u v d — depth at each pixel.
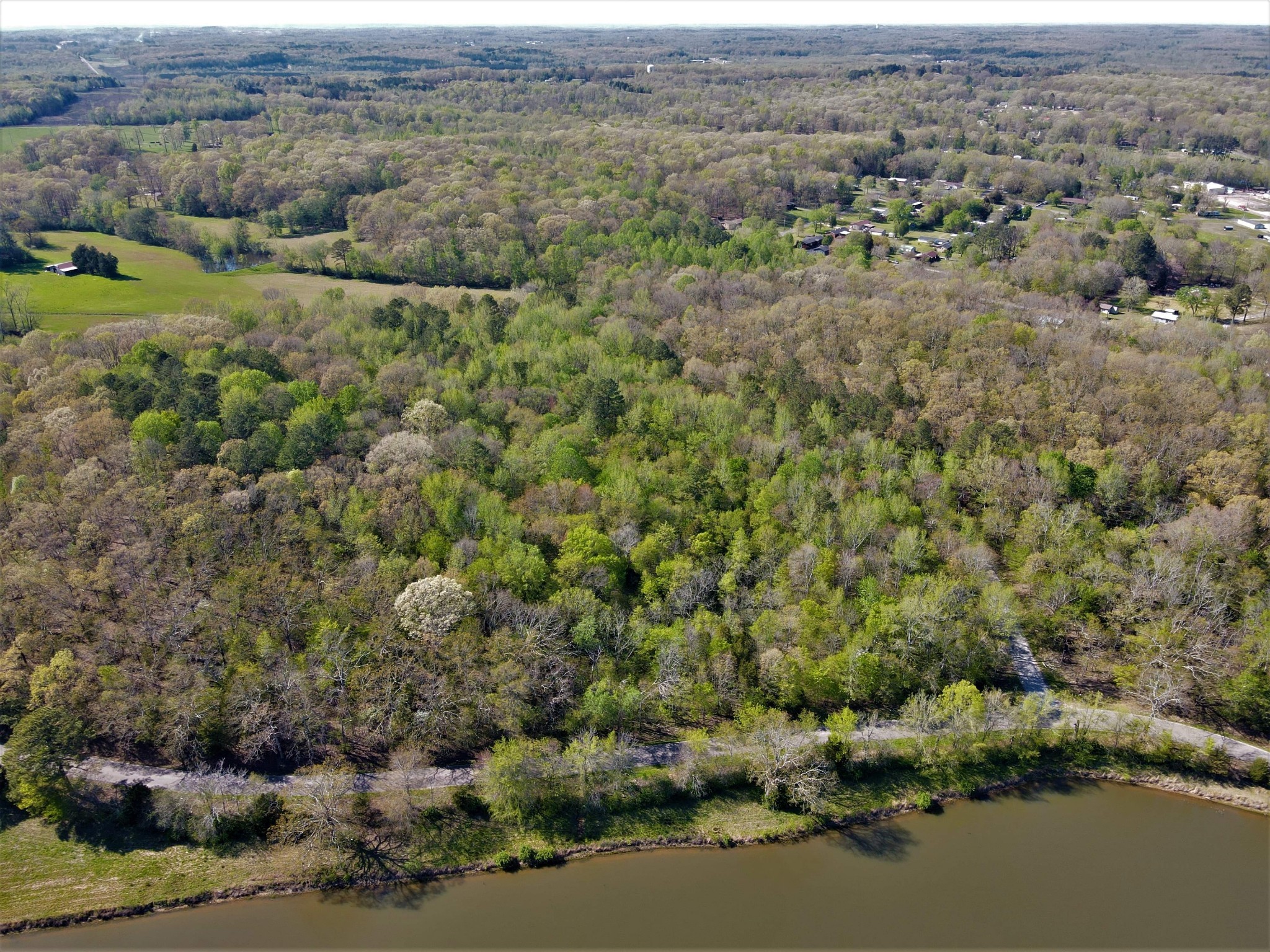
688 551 123.06
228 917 85.50
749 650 109.19
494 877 90.31
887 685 107.44
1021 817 98.38
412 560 120.12
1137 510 138.00
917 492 136.62
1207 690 108.62
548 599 113.94
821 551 121.69
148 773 96.69
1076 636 119.62
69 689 97.88
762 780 98.94
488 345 185.12
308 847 89.94
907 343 180.75
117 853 89.94
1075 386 162.50
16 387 159.38
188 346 174.88
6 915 83.69
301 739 99.94
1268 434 146.00
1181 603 118.12
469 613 108.25
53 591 109.06
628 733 102.88
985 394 160.62
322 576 115.88
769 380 168.88
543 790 96.50
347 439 141.88
